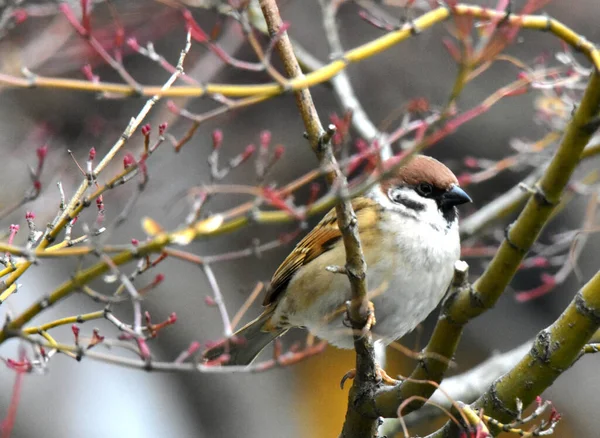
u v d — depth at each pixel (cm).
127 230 1238
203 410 1383
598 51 597
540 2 635
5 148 1248
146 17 1262
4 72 1057
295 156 1432
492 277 601
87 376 1341
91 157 625
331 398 1439
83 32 581
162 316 1370
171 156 1303
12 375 1284
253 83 1341
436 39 1372
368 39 1401
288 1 1119
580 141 581
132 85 549
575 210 1325
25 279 1325
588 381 1371
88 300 1352
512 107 1346
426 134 575
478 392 950
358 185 564
